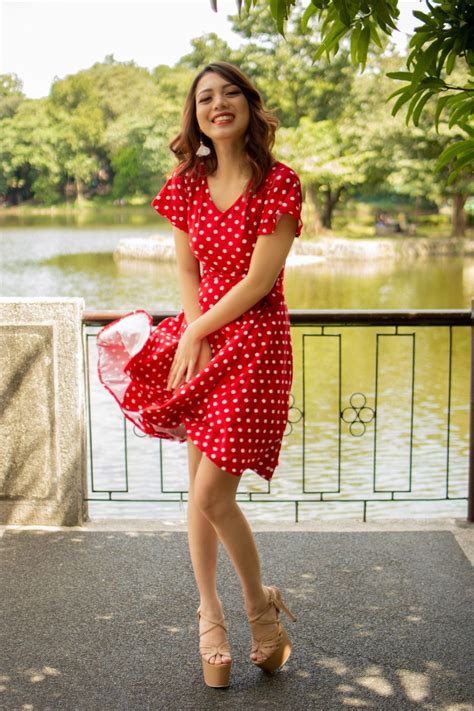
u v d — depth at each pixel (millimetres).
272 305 2086
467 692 2135
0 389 3232
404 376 14242
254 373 2027
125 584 2746
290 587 2719
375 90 39469
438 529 3221
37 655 2316
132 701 2105
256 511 7012
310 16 2092
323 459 8859
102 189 67312
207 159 2090
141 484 7660
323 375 14367
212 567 2221
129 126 61156
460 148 2203
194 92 2084
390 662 2273
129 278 33250
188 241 2180
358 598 2641
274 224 1993
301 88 42719
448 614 2533
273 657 2205
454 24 2004
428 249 39156
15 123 64625
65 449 3254
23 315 3209
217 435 2033
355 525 3260
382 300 26078
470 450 3287
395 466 8555
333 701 2104
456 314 3357
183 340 2102
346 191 46969
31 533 3199
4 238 50281
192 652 2334
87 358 3521
